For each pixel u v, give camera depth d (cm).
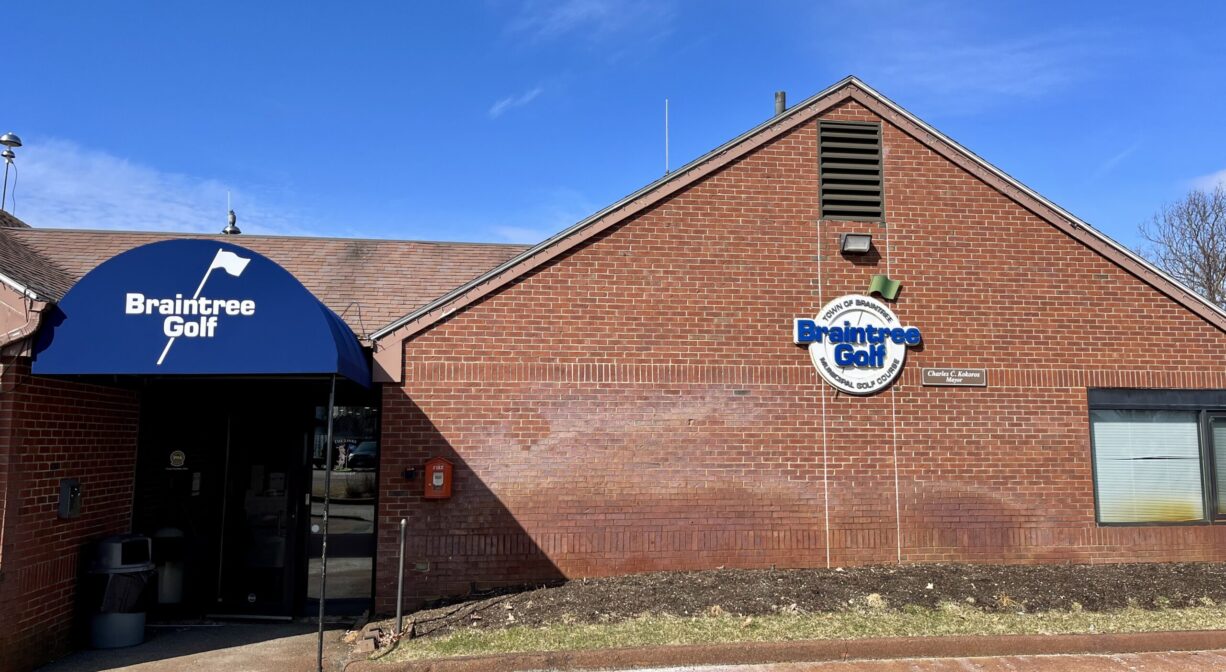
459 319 950
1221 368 1052
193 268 722
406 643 756
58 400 770
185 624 905
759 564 957
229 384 956
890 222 1031
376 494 930
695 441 965
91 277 713
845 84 1048
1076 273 1046
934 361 1012
